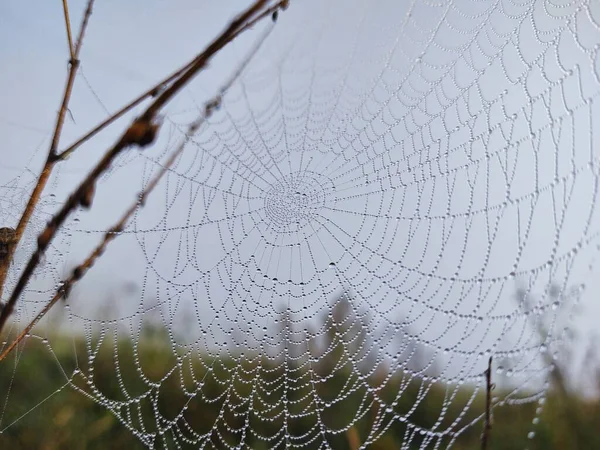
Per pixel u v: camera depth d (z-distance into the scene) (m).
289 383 0.45
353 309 0.43
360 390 0.45
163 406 0.45
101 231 0.39
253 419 0.44
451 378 0.37
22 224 0.29
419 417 0.44
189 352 0.44
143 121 0.26
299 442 0.43
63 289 0.32
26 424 0.43
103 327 0.42
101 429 0.44
